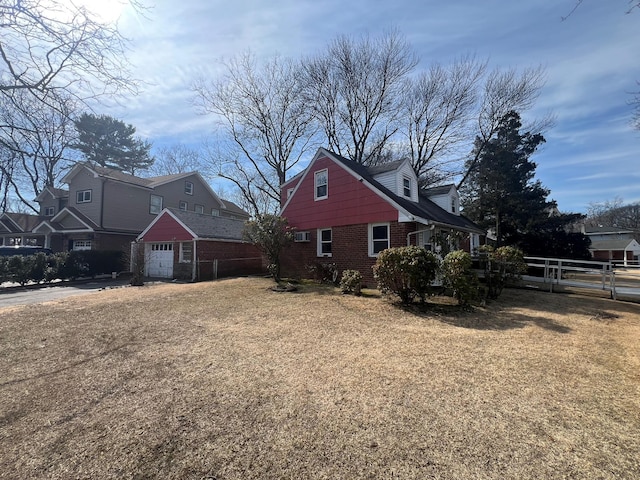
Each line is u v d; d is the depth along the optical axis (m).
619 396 3.33
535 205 19.39
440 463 2.28
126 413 3.03
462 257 7.81
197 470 2.23
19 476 2.19
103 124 18.62
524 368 4.09
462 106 22.53
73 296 10.04
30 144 7.18
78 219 18.66
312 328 6.09
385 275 8.09
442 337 5.49
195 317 7.05
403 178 13.23
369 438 2.59
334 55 21.92
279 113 21.95
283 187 19.50
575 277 17.55
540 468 2.22
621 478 2.13
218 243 15.88
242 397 3.33
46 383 3.74
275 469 2.24
